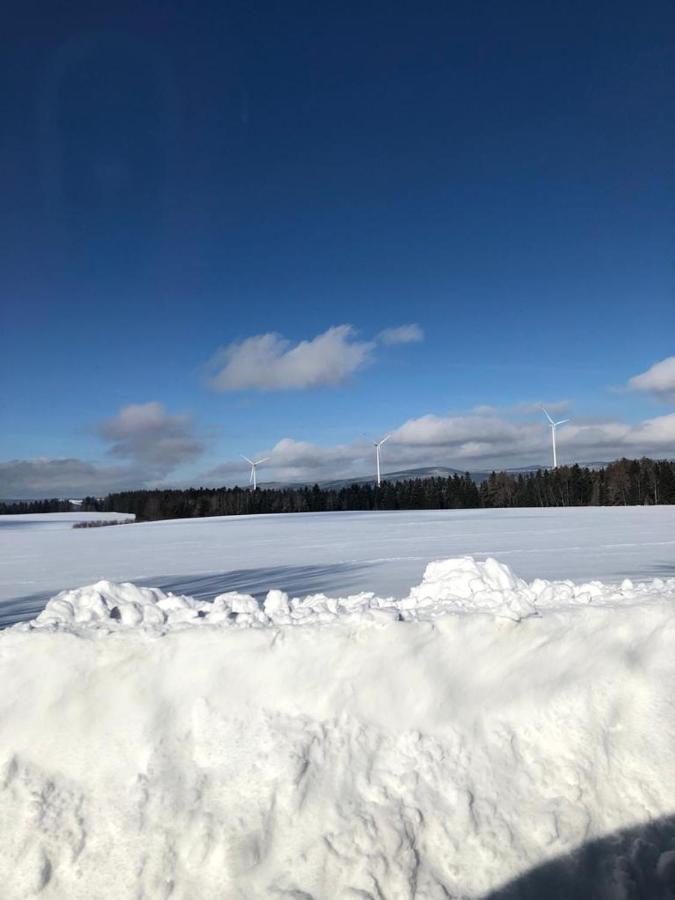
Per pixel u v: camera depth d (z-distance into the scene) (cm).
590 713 357
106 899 270
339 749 319
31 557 2352
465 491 8581
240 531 3616
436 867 290
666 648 386
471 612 370
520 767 332
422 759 323
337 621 358
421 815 304
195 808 293
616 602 403
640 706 363
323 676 335
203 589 1348
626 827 314
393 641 344
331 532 3169
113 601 405
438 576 502
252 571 1659
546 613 376
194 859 279
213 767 307
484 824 305
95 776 302
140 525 4962
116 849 282
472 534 2686
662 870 291
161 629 335
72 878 275
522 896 281
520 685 357
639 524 3031
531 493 8444
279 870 279
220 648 330
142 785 299
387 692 337
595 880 291
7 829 284
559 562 1605
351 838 290
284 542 2667
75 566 1966
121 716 316
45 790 296
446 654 351
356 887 275
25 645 321
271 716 323
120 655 323
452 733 336
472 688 350
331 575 1519
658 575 1338
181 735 316
